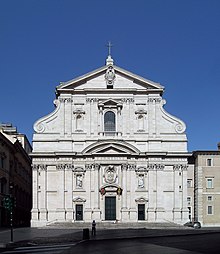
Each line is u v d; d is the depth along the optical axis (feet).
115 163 267.59
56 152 266.16
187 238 151.12
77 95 273.13
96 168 266.77
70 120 270.87
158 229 230.48
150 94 273.95
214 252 99.09
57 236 175.94
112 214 265.34
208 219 297.74
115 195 266.36
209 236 161.17
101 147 267.18
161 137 271.69
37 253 108.58
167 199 267.39
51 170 267.59
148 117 272.72
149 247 116.67
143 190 267.18
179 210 265.54
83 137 269.85
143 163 269.64
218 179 301.63
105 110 272.51
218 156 303.27
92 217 263.49
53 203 264.72
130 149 267.59
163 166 269.23
